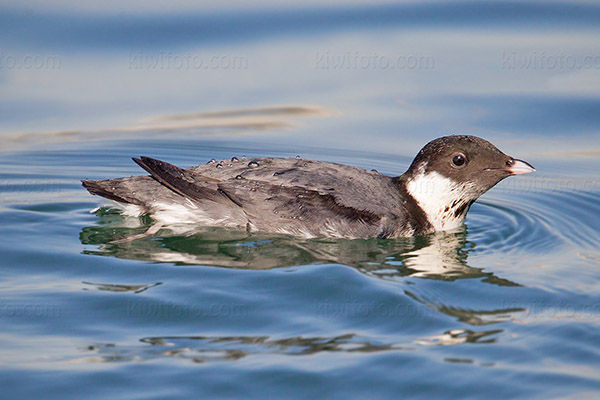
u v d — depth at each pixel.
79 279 11.09
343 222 12.96
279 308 10.20
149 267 11.59
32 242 12.58
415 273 11.62
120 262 11.77
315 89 20.45
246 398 8.01
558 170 17.53
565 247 13.20
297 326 9.68
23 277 11.13
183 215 13.41
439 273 11.68
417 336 9.44
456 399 8.06
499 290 11.02
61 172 17.22
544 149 18.09
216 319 9.84
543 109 19.42
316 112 19.91
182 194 13.00
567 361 8.87
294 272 11.39
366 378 8.39
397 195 13.63
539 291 11.01
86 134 19.14
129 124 19.41
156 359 8.71
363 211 13.05
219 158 18.58
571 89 20.23
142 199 13.52
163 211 13.52
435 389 8.22
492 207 15.93
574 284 11.31
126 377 8.31
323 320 9.86
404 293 10.71
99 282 10.97
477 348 9.12
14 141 18.64
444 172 13.57
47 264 11.65
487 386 8.29
